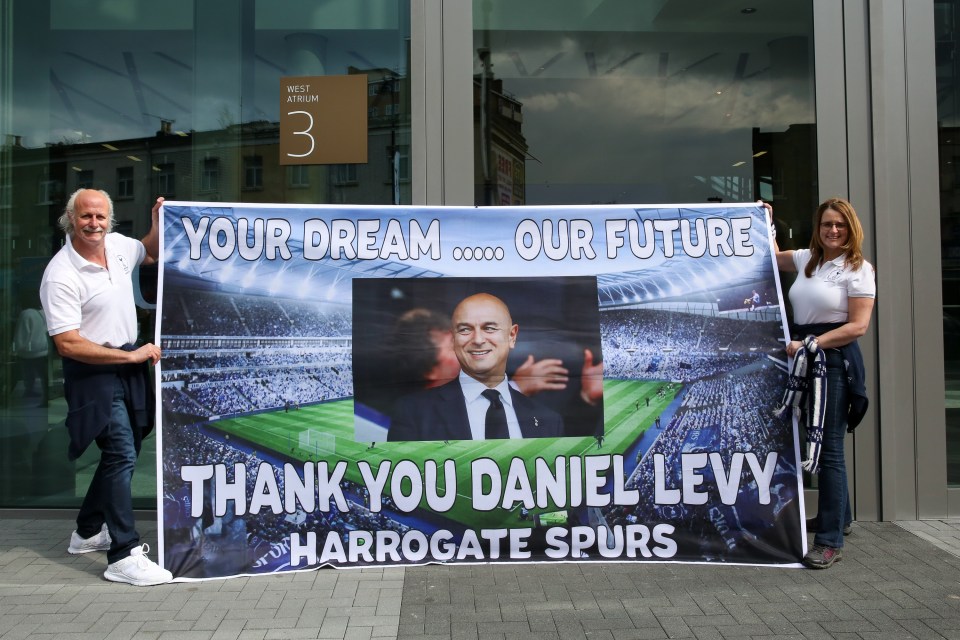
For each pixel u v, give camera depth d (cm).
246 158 587
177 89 590
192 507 434
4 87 593
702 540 448
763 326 463
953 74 557
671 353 461
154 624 372
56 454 583
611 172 584
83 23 593
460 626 368
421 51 567
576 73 584
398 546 445
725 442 454
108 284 425
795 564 444
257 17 584
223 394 442
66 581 431
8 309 589
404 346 456
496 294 462
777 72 575
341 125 581
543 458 452
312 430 446
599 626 368
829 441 448
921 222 548
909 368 546
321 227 463
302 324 453
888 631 361
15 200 591
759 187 577
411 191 574
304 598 402
